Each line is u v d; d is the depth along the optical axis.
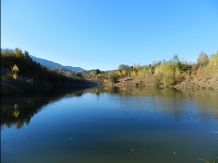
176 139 10.41
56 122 14.22
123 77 95.31
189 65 62.94
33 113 17.44
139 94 33.12
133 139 10.46
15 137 10.80
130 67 111.12
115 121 14.37
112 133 11.53
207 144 9.64
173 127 12.62
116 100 25.92
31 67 54.44
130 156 8.32
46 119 15.16
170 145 9.57
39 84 50.69
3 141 10.20
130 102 23.52
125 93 36.28
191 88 41.22
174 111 17.36
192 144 9.66
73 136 10.99
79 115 16.56
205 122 13.66
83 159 8.03
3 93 30.91
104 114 16.86
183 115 15.79
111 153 8.64
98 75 115.31
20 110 18.86
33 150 8.97
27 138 10.63
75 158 8.12
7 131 11.95
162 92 35.19
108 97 30.09
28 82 41.44
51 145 9.63
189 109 18.02
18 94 33.56
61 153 8.65
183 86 45.12
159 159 8.01
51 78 65.81
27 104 22.62
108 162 7.78
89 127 12.84
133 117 15.53
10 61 48.16
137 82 65.50
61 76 75.12
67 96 32.66
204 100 23.14
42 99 27.67
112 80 85.75
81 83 84.62
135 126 12.96
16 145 9.59
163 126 12.88
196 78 47.75
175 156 8.30
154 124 13.40
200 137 10.67
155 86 53.78
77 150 8.96
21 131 11.93
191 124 13.25
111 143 9.88
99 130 12.16
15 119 15.08
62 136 11.01
